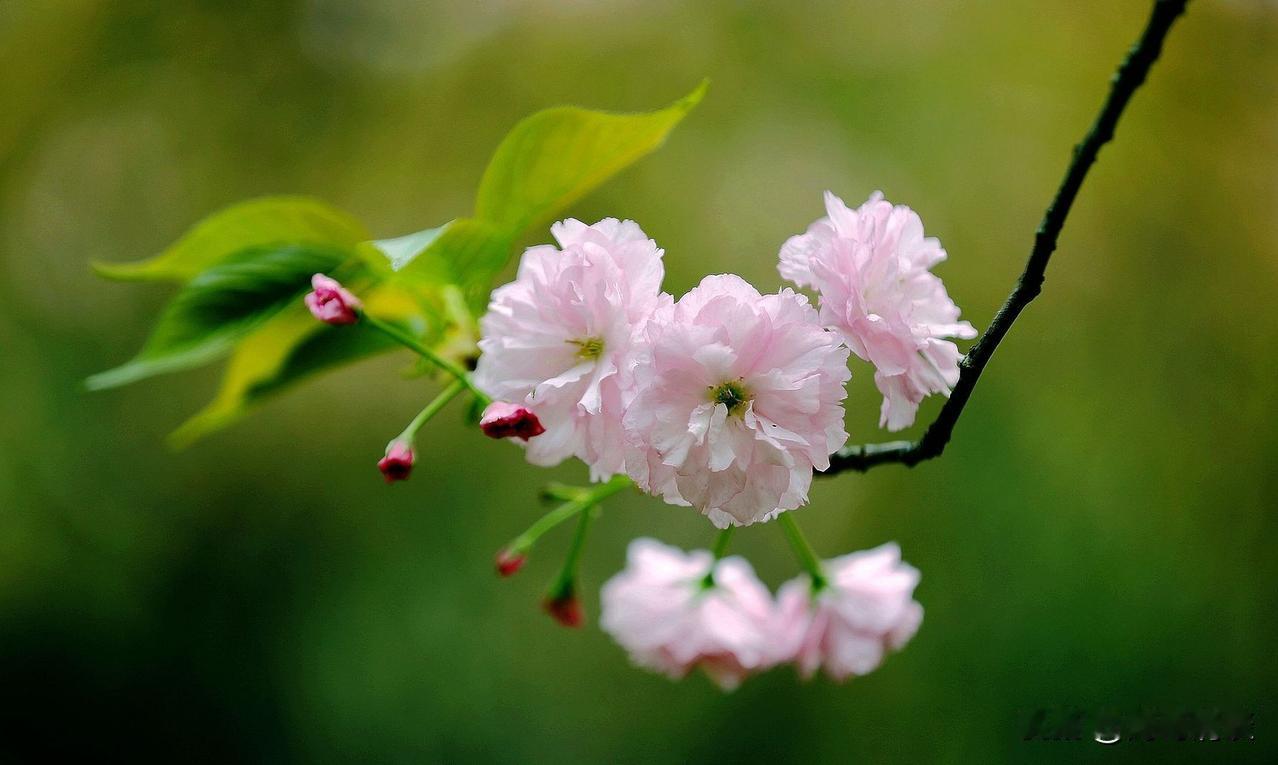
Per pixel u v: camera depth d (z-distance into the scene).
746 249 2.18
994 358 2.02
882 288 1.02
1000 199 2.15
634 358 1.01
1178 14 0.99
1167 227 2.10
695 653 1.12
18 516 2.01
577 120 1.05
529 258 1.04
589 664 2.11
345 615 2.08
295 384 1.12
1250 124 2.11
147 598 2.07
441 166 2.27
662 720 2.08
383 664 2.06
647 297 1.02
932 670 1.90
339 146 2.24
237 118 2.20
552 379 1.02
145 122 2.19
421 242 1.04
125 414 2.09
